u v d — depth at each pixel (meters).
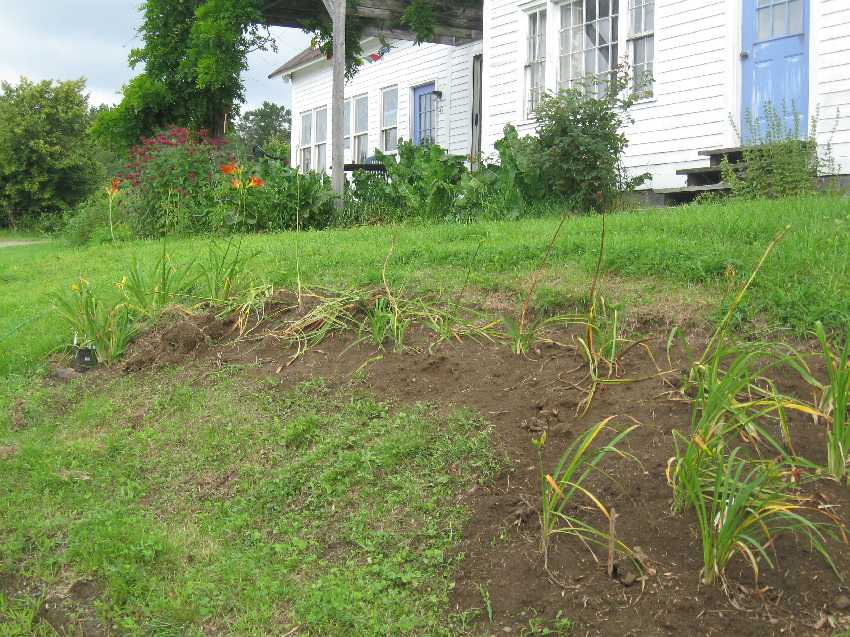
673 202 10.39
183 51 18.61
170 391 4.53
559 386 3.77
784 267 4.60
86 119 33.47
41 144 31.28
